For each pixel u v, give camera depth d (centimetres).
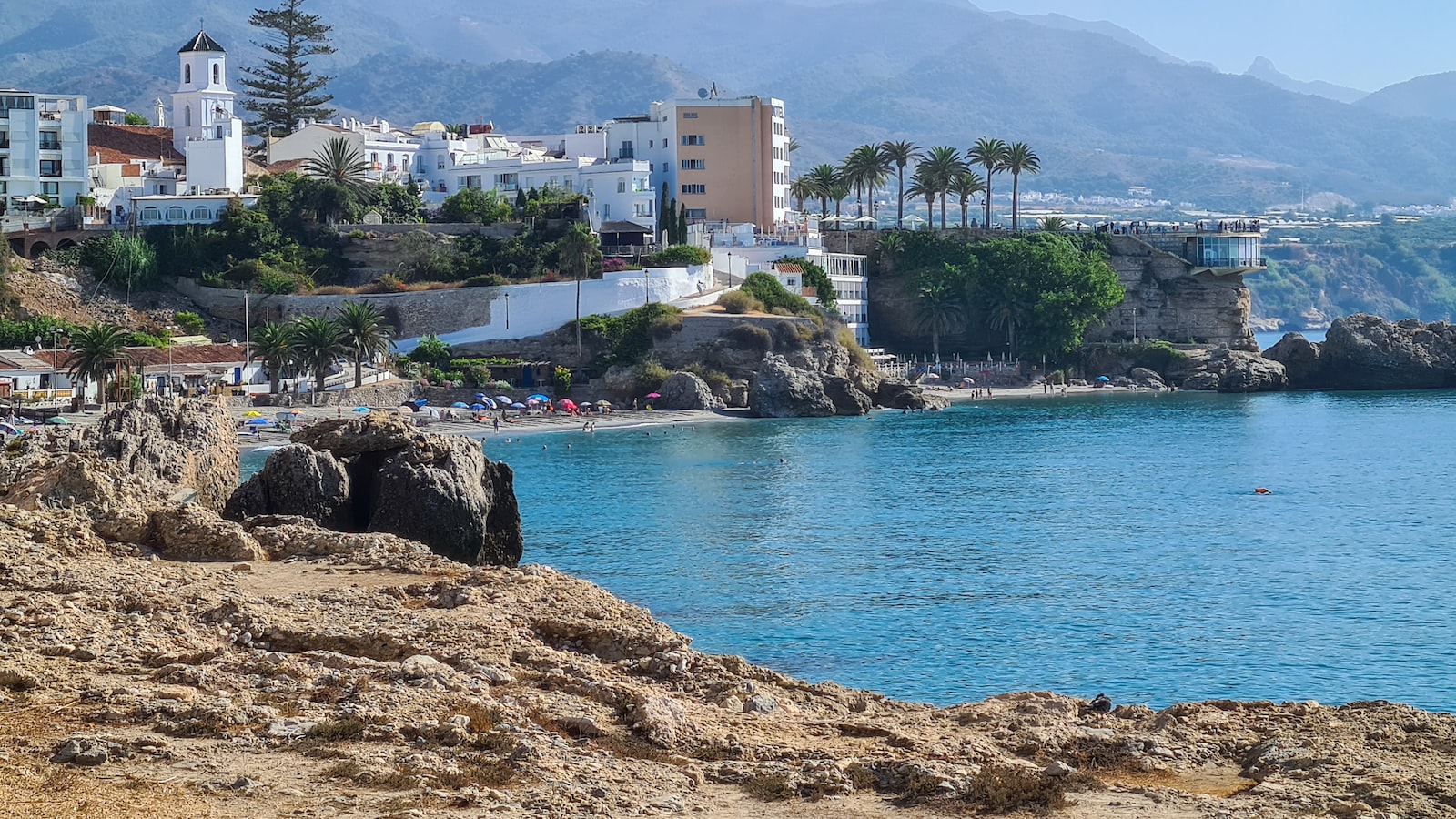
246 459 13700
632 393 19325
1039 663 6506
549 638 4394
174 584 4956
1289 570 8656
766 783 3158
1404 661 6519
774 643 6856
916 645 6825
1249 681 6216
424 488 7638
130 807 2870
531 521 10519
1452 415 18962
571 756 3281
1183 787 3228
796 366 19700
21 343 17662
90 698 3591
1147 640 6931
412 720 3453
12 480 6212
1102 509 11175
